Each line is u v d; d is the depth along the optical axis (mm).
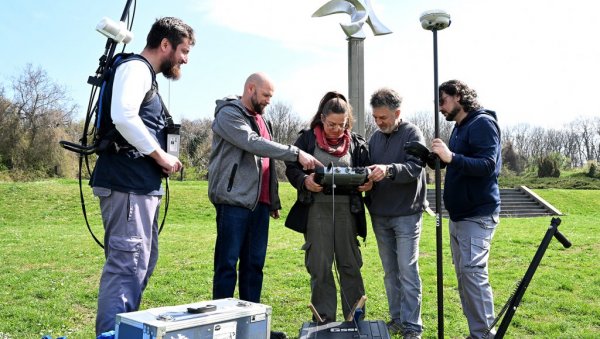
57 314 5352
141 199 3229
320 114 3902
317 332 3111
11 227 15289
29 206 18875
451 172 3904
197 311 2652
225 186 3701
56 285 6750
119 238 3158
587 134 70562
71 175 40219
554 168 49812
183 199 20094
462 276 3814
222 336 2635
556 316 5195
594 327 4859
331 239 3787
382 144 4180
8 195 20016
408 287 4047
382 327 3178
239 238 3729
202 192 21203
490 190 3803
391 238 4270
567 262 8250
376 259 8672
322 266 3783
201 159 44969
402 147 4066
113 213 3180
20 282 6934
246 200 3711
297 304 5633
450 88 3869
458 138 3896
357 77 13609
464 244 3826
